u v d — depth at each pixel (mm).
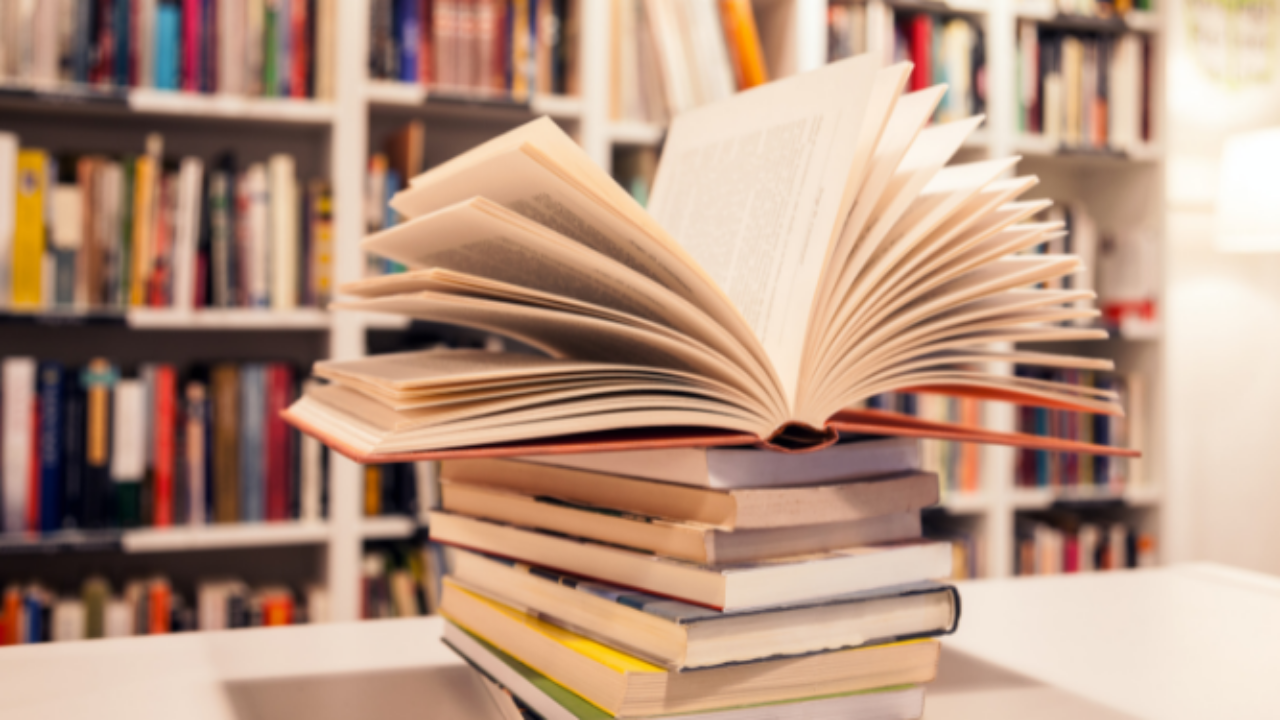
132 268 1628
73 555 1869
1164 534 2316
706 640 371
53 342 1892
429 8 1808
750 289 436
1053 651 582
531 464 484
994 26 2182
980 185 425
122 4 1627
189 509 1665
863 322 412
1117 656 570
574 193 363
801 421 395
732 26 1913
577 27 1868
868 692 412
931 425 481
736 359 390
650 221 368
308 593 1832
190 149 1932
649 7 1885
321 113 1728
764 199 460
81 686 518
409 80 1793
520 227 359
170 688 515
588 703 392
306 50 1736
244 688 516
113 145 1875
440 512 542
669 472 409
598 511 433
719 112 558
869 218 440
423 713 476
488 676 485
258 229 1693
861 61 435
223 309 1675
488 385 361
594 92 1852
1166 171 2326
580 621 426
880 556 415
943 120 2156
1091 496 2268
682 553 394
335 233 1735
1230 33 2688
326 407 477
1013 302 451
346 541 1734
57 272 1587
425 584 1791
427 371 417
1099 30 2344
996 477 2188
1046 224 438
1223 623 652
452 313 468
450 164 474
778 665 392
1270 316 2723
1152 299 2334
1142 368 2373
